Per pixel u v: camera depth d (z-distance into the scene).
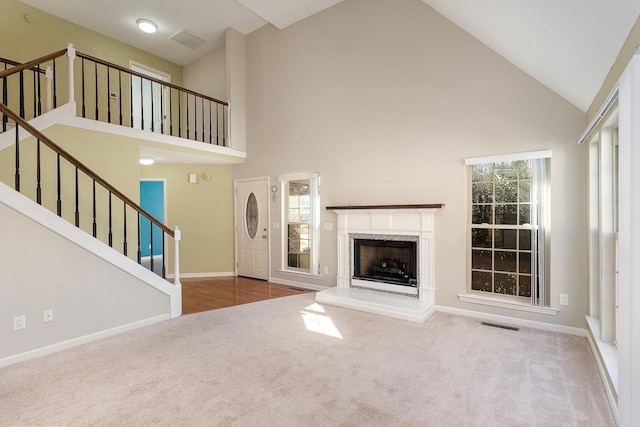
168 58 6.90
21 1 4.89
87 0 4.97
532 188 3.46
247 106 6.23
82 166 3.15
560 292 3.33
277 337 3.20
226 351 2.87
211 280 6.09
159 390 2.23
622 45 1.93
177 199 6.35
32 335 2.72
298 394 2.19
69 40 5.46
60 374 2.45
